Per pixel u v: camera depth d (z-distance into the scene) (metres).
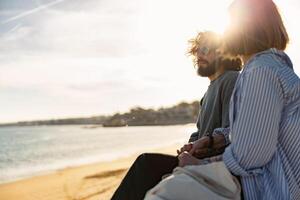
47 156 26.45
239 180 2.27
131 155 23.86
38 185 11.12
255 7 2.35
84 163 19.86
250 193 2.19
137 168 2.63
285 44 2.40
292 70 2.24
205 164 2.29
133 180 2.62
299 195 2.20
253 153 2.14
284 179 2.16
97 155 25.73
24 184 11.71
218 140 2.75
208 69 3.74
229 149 2.21
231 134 2.25
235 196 2.17
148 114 100.94
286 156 2.21
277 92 2.17
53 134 70.25
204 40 3.73
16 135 68.31
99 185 10.12
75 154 27.56
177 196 2.14
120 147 32.12
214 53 3.71
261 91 2.16
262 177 2.19
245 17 2.35
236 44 2.38
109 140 43.78
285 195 2.14
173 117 104.88
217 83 3.65
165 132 63.38
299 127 2.19
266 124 2.14
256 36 2.33
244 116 2.16
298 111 2.21
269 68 2.18
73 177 12.13
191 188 2.14
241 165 2.17
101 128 97.00
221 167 2.21
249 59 2.32
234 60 3.70
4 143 42.03
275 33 2.34
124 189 2.62
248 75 2.20
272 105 2.15
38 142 44.44
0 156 26.98
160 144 32.84
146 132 64.69
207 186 2.17
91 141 43.56
